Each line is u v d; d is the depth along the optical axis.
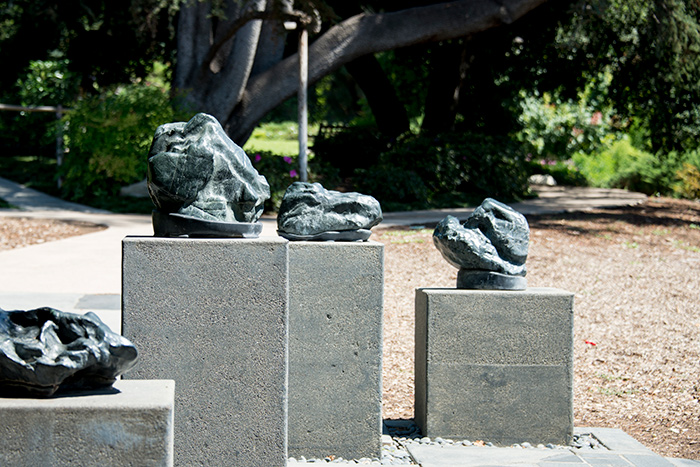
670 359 7.70
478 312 5.06
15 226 14.80
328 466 4.61
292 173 18.52
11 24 22.83
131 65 24.25
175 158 3.98
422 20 19.14
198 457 3.86
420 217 17.12
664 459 4.81
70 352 2.85
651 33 19.47
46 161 26.09
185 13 18.97
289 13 16.95
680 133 23.36
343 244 4.71
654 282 11.31
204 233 3.97
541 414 5.09
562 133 30.95
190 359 3.86
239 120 19.33
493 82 25.33
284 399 3.90
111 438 2.84
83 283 9.80
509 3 19.06
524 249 5.22
